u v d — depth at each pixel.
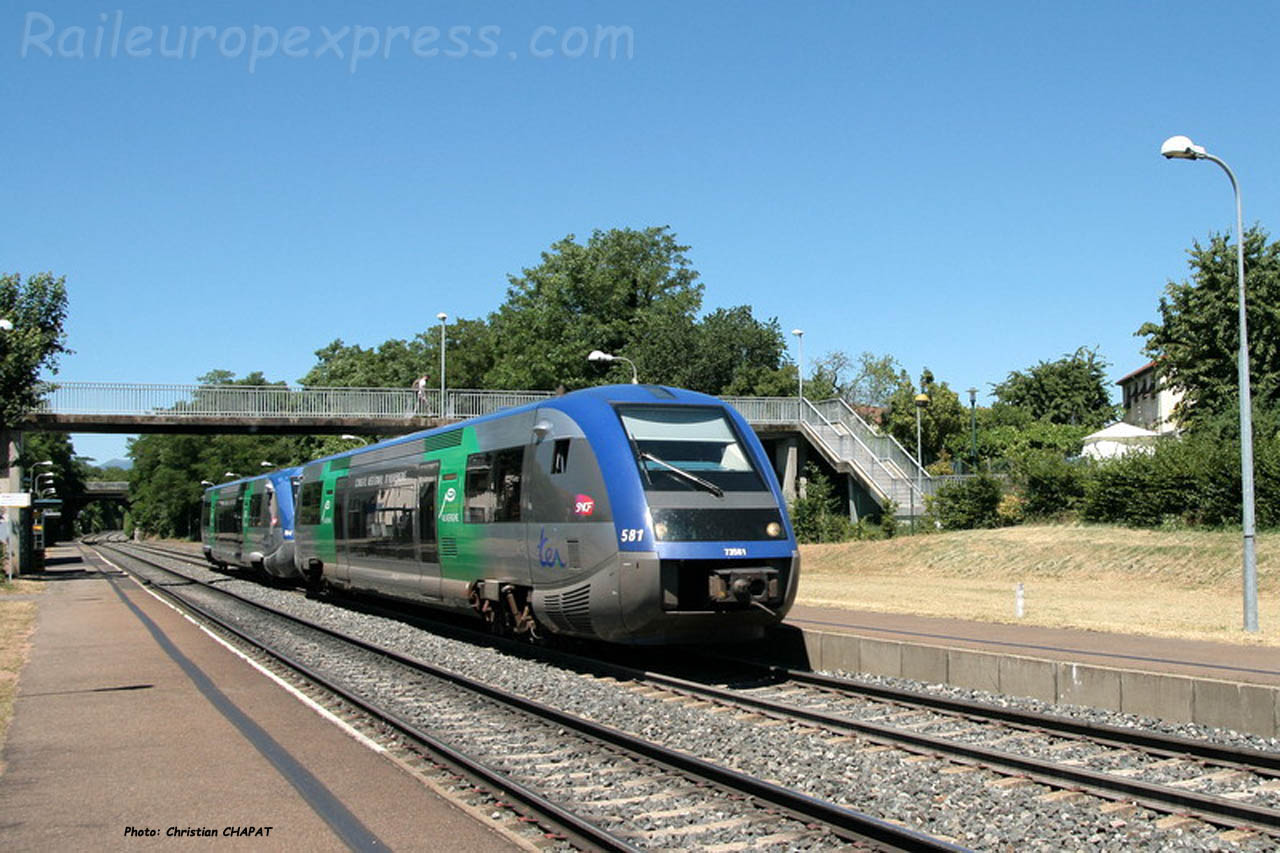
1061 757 9.76
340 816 7.62
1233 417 34.03
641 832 7.46
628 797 8.45
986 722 11.18
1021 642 15.07
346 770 9.03
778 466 51.66
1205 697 10.88
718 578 13.55
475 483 17.92
